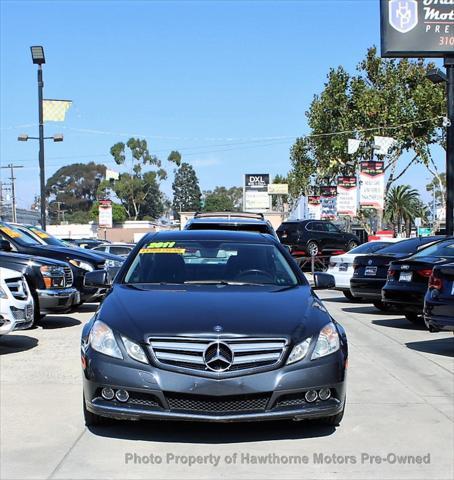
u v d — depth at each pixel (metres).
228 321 5.20
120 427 5.65
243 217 11.83
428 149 37.25
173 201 122.44
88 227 76.69
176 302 5.62
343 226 46.12
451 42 22.91
